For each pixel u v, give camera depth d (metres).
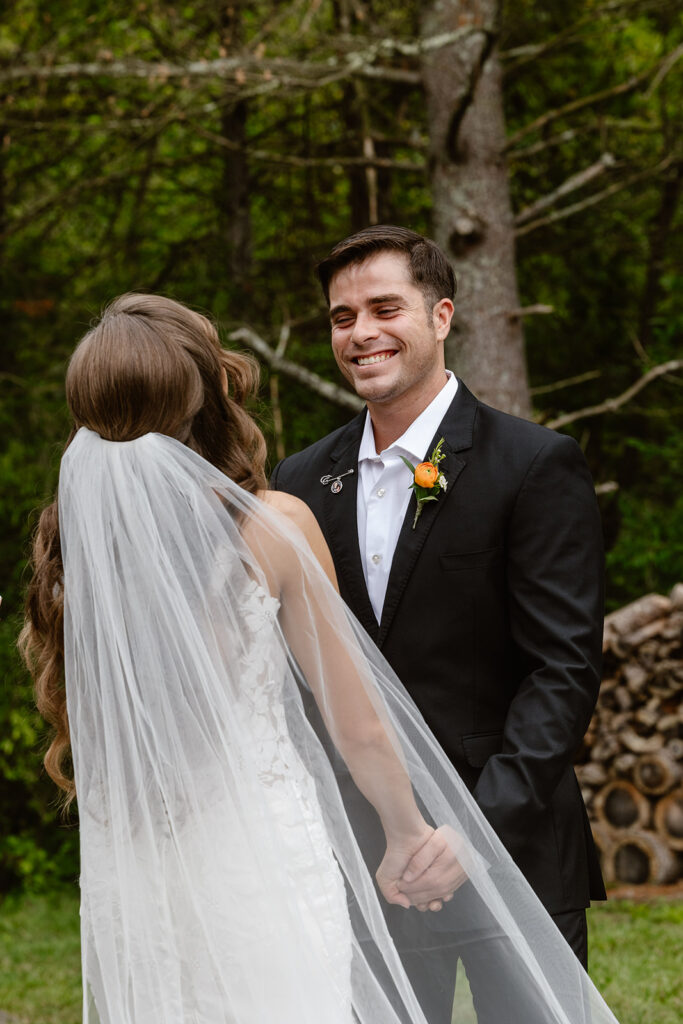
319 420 11.62
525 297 12.84
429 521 2.92
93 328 2.44
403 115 11.19
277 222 12.56
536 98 12.16
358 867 2.35
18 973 6.71
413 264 2.97
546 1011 2.43
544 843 2.80
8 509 9.52
